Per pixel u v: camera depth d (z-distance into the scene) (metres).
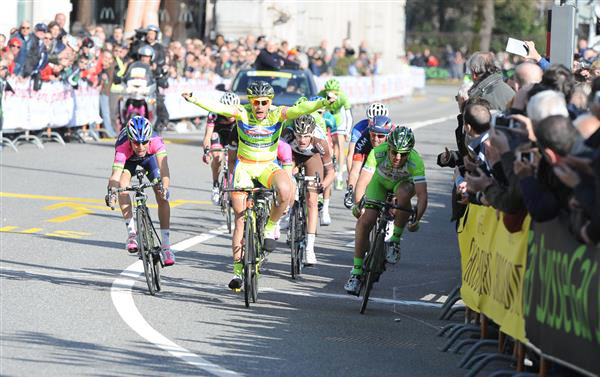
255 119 23.12
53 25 53.31
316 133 26.70
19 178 41.38
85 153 51.12
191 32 103.62
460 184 19.92
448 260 29.11
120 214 34.38
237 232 22.78
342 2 137.12
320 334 19.88
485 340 18.20
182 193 40.44
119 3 94.88
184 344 18.48
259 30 94.62
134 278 24.62
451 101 123.88
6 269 24.95
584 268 13.69
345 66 103.06
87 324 19.75
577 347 13.95
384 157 23.31
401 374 17.12
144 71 54.09
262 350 18.34
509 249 16.92
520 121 15.70
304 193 26.94
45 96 52.75
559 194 14.38
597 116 14.76
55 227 31.34
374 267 22.02
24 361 16.89
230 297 23.17
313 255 26.53
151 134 22.89
